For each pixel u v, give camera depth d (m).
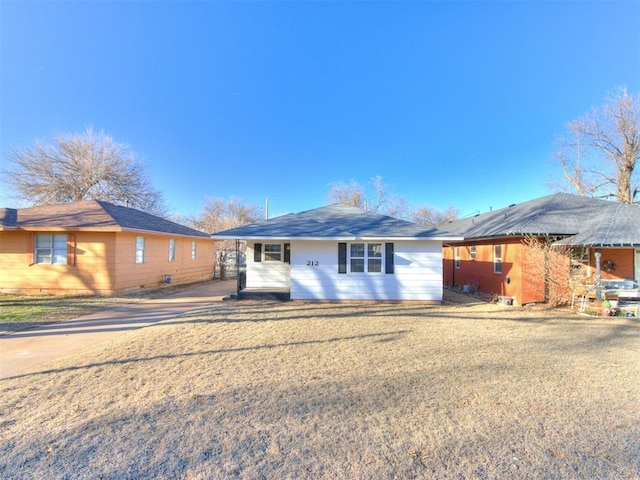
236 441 2.89
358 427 3.15
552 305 11.12
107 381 4.32
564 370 4.84
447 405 3.64
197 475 2.43
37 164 24.84
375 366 4.97
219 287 16.19
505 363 5.15
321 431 3.08
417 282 11.41
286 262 14.17
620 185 23.59
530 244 11.59
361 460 2.63
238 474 2.44
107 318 8.67
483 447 2.82
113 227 12.52
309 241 11.48
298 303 11.16
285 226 11.99
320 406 3.60
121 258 13.26
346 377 4.50
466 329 7.60
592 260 12.24
